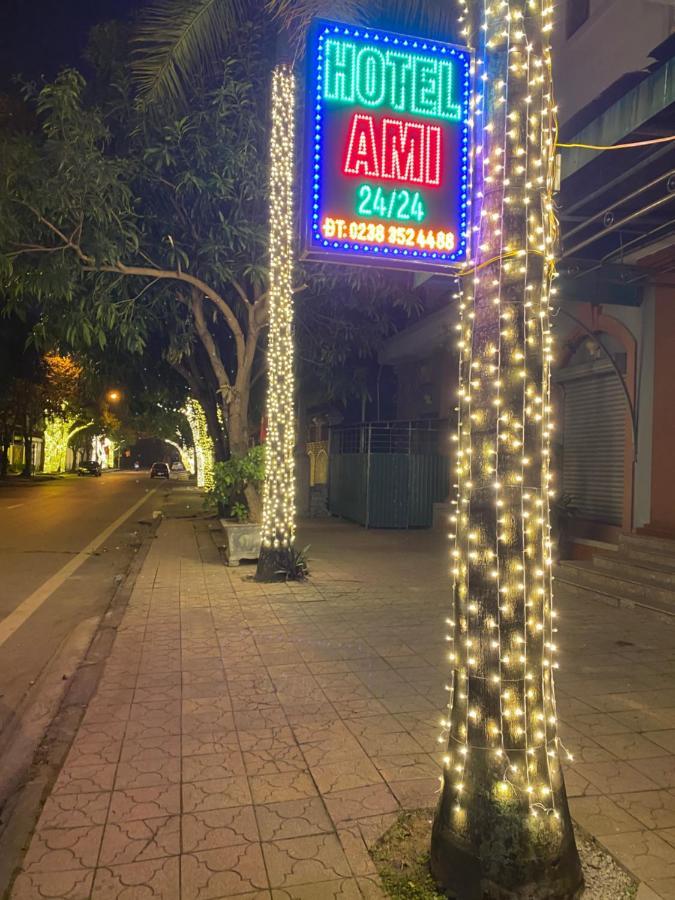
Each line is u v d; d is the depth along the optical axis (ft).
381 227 10.25
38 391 138.00
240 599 27.68
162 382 67.26
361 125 10.22
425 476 55.72
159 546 44.80
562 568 31.35
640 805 11.57
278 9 24.97
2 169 33.30
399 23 21.98
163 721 15.15
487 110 9.57
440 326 51.83
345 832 10.70
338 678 17.98
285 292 31.89
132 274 40.16
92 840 10.53
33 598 30.25
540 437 9.44
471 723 9.27
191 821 11.05
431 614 25.13
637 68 26.00
